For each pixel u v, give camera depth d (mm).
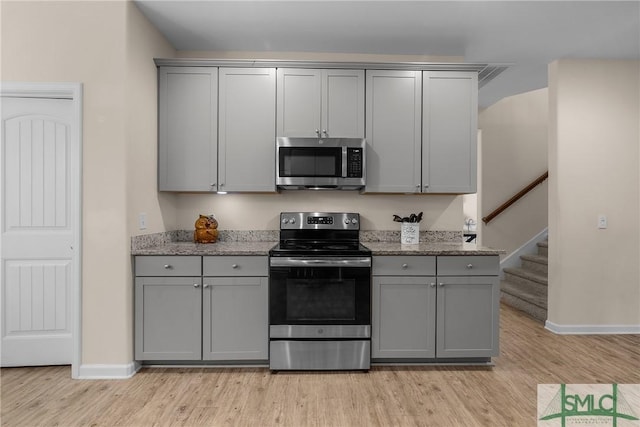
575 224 3537
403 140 3078
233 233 3348
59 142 2699
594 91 3539
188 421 2068
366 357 2703
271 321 2674
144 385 2477
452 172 3086
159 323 2680
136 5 2646
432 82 3074
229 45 3271
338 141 2988
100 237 2555
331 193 3381
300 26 2936
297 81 3049
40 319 2723
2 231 2680
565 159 3531
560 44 3232
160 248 2793
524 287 4562
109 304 2564
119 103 2541
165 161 3006
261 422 2062
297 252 2686
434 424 2051
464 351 2758
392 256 2742
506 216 5281
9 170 2678
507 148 5324
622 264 3555
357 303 2699
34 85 2521
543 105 5352
